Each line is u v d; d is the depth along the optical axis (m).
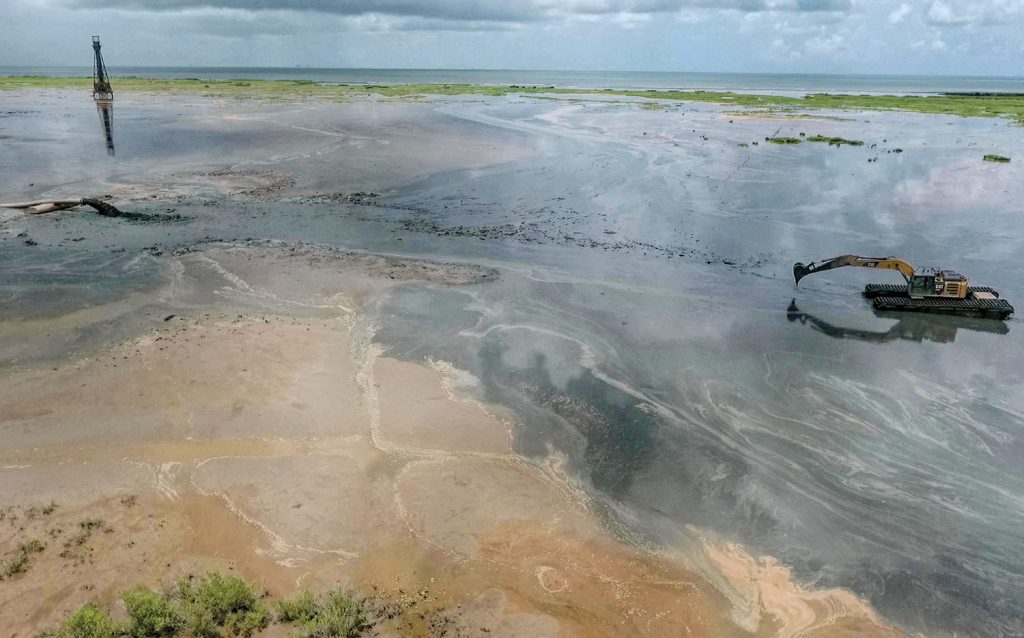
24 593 10.71
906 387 18.38
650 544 12.45
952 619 11.02
